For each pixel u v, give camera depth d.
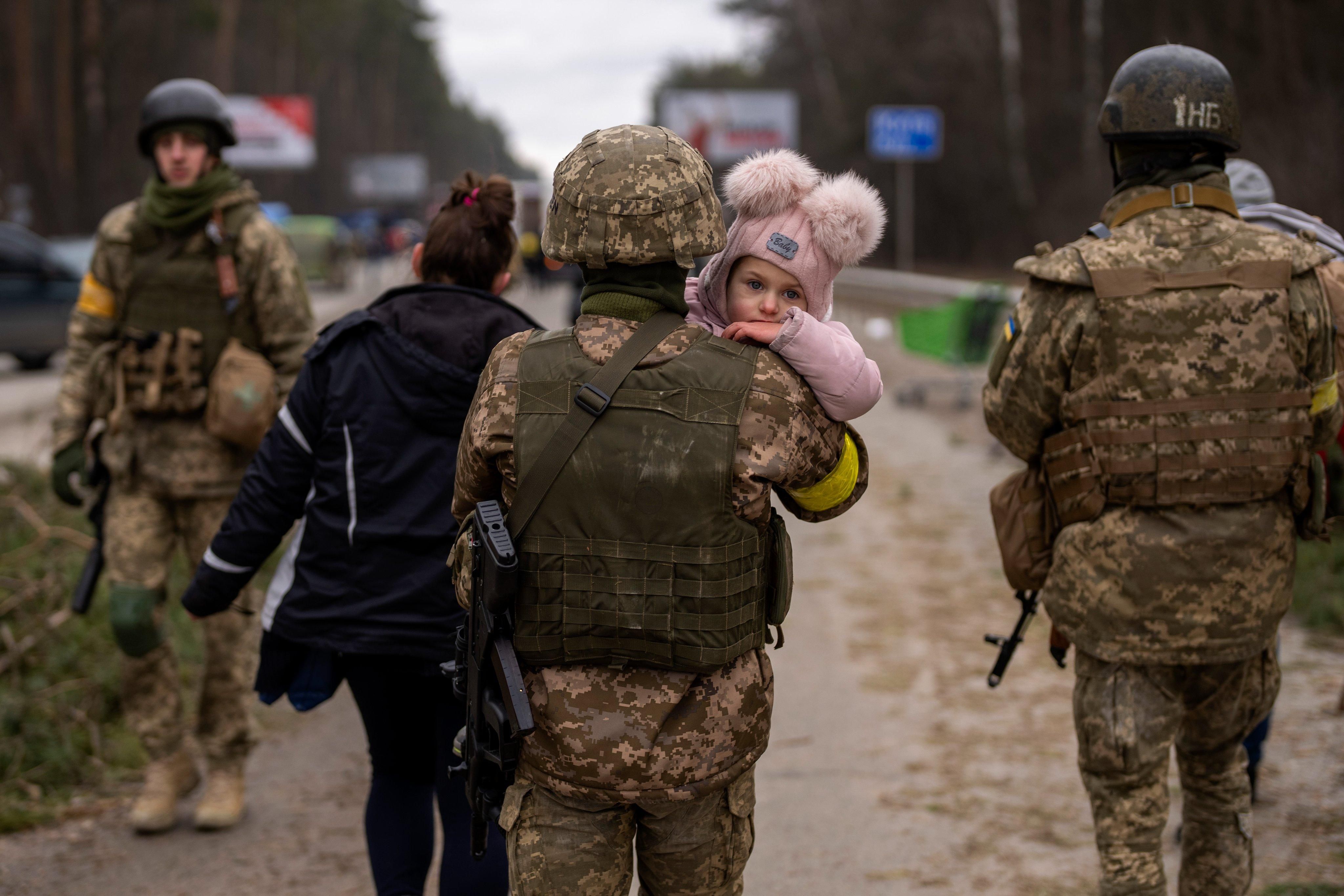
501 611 3.16
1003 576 10.48
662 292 3.25
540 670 3.22
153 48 71.56
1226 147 4.13
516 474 3.18
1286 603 4.14
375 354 4.24
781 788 6.43
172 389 5.64
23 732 6.80
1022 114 62.50
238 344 5.68
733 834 3.35
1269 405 3.96
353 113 130.88
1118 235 4.08
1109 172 56.84
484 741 3.32
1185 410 3.96
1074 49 60.62
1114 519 4.06
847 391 3.19
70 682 7.17
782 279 3.34
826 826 5.96
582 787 3.17
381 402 4.20
